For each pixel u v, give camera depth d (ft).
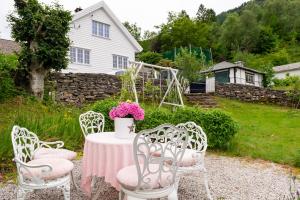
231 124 20.21
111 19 59.52
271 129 28.81
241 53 142.72
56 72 37.73
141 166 9.96
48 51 32.78
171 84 24.20
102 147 10.78
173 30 137.69
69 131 20.02
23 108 26.11
